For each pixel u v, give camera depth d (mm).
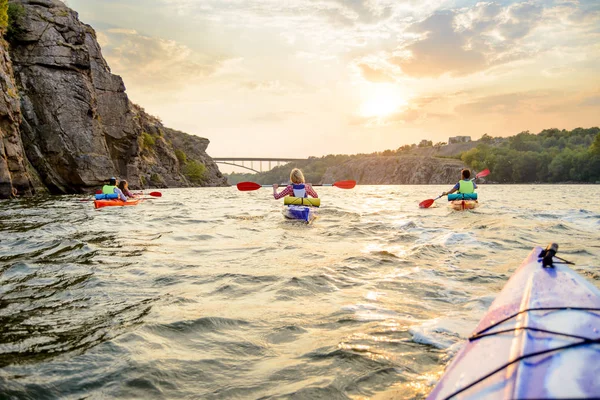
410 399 1668
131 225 7414
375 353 2104
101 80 36156
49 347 2176
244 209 11117
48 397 1693
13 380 1812
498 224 7121
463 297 3031
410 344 2205
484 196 20578
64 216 9109
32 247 5023
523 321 1548
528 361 1222
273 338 2338
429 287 3311
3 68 21891
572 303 1657
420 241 5492
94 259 4371
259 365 2010
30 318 2617
